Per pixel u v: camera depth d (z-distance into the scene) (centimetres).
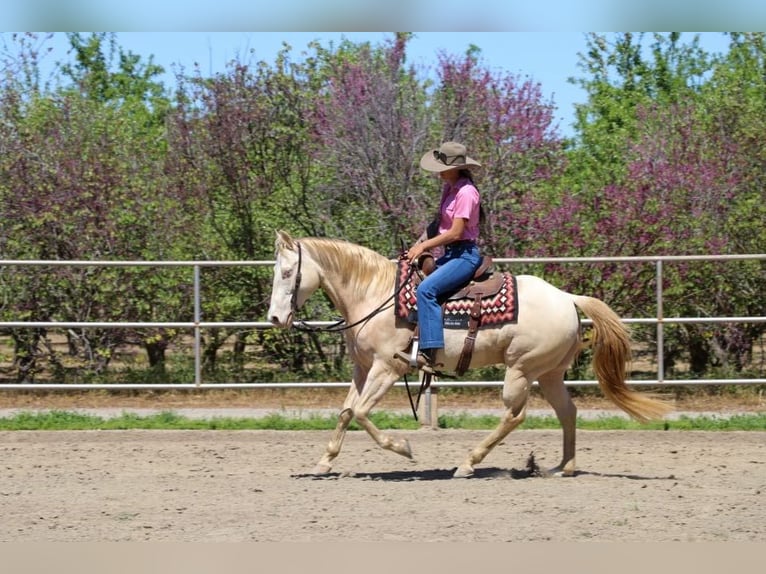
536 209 1465
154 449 1111
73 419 1228
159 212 1519
